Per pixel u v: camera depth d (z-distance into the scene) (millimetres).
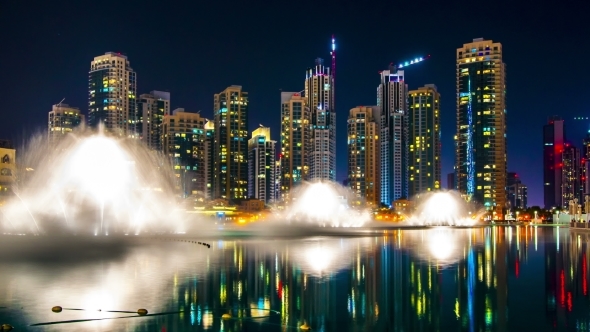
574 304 35688
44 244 90875
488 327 29625
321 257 66000
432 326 29859
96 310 33031
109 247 83438
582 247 87000
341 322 30703
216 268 53438
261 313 32719
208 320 30875
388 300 36750
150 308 33719
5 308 33438
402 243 97625
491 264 58625
